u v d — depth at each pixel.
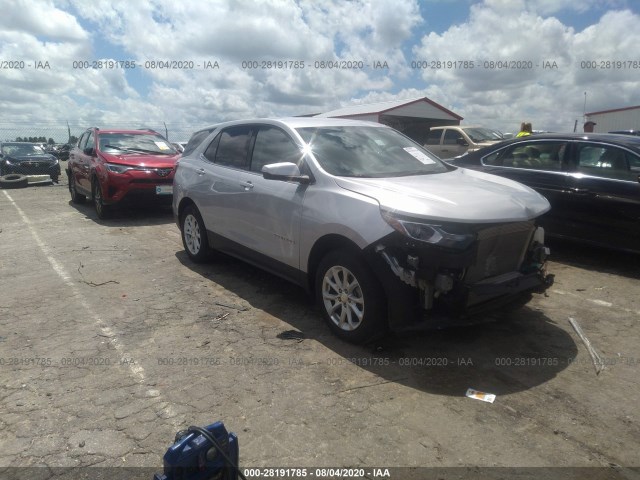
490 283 3.43
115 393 3.13
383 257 3.36
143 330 4.08
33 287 5.17
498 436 2.71
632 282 5.18
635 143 5.45
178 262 6.12
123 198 8.74
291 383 3.25
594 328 4.09
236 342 3.85
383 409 2.96
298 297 4.84
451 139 14.48
